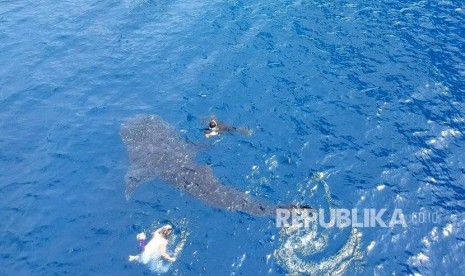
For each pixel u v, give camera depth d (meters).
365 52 26.61
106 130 22.77
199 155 20.62
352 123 22.05
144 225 17.84
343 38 27.89
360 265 15.95
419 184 19.00
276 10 31.14
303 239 16.84
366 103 23.12
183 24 30.64
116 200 19.02
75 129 22.98
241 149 20.91
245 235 17.14
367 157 20.28
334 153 20.52
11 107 24.58
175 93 24.80
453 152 20.38
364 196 18.53
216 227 17.48
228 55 27.22
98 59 27.92
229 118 22.73
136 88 25.52
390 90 23.83
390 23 29.03
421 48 26.67
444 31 28.02
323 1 31.77
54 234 17.89
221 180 19.36
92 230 17.89
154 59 27.58
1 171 20.97
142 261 16.53
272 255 16.41
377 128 21.70
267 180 19.36
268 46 27.62
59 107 24.52
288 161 20.23
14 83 26.25
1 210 19.06
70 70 27.14
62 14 32.72
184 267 16.20
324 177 19.41
